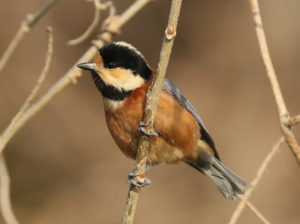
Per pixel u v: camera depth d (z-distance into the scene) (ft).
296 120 16.75
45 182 43.96
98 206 42.80
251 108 45.98
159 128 22.90
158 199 42.57
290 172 41.73
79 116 46.52
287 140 16.88
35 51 46.26
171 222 41.45
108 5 24.49
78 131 45.96
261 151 43.73
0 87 45.06
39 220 42.16
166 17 48.67
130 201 19.51
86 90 47.70
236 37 47.55
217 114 46.14
